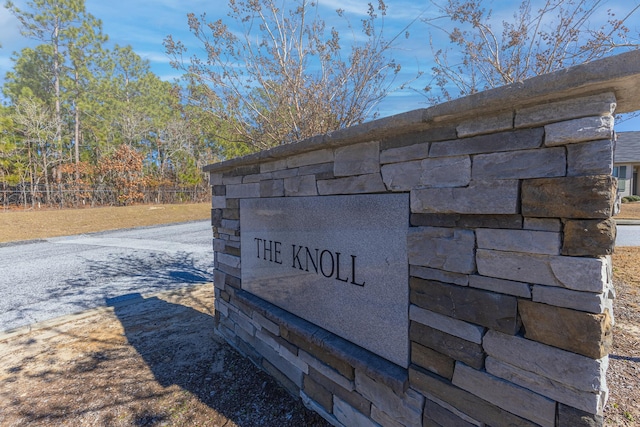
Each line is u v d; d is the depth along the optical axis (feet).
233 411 6.86
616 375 7.22
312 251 6.68
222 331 10.53
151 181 70.13
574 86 3.03
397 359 5.07
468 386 4.15
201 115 15.65
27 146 58.80
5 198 54.08
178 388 7.76
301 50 14.02
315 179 6.53
